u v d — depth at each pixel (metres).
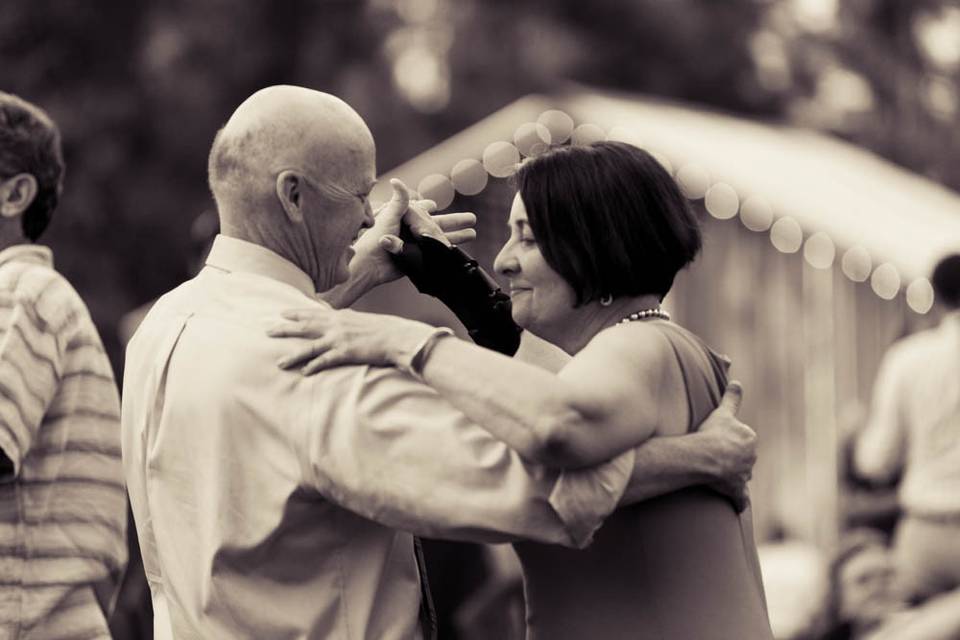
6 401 4.83
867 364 12.89
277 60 26.14
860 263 12.78
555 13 29.06
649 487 4.05
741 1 30.19
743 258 12.93
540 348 4.68
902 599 9.84
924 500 9.68
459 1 28.06
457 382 3.88
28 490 4.98
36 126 5.29
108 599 5.24
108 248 24.78
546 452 3.79
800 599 10.36
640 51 29.53
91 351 5.19
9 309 4.98
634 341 4.10
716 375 4.38
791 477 13.02
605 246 4.25
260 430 4.01
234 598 4.01
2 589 4.89
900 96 29.02
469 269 4.70
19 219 5.28
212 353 4.09
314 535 4.02
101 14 25.56
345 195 4.23
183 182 25.30
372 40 26.89
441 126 27.28
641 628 4.14
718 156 13.12
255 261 4.20
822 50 29.38
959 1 29.20
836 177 14.38
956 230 13.49
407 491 3.89
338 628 4.03
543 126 12.20
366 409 3.92
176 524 4.09
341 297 4.64
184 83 25.20
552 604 4.26
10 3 25.48
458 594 8.38
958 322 9.85
